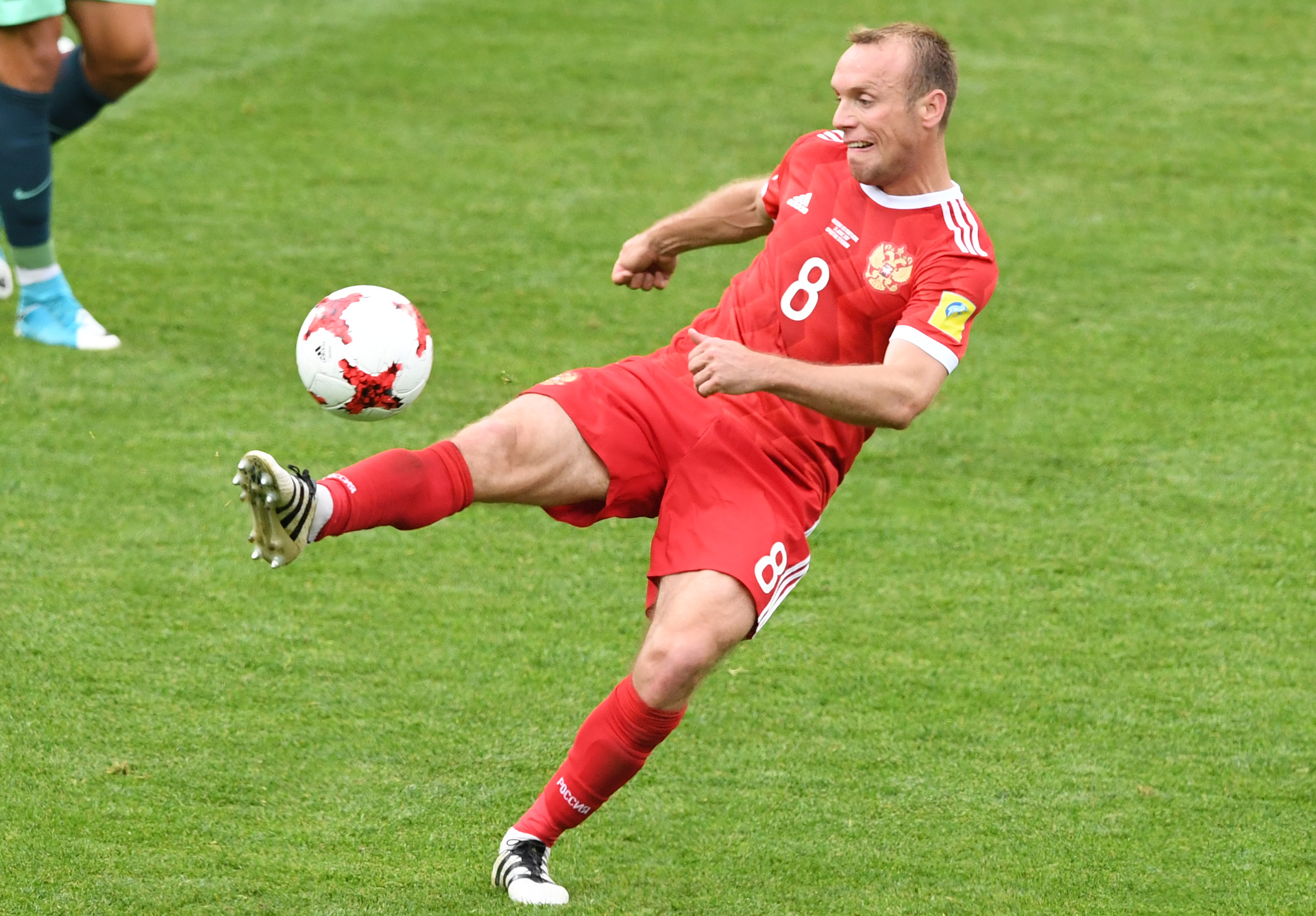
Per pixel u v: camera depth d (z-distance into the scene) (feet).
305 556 68.03
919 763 54.60
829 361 46.85
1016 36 149.48
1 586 63.31
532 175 116.98
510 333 92.22
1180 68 142.82
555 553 69.97
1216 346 94.43
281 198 110.83
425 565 68.08
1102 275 104.12
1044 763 54.80
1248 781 54.08
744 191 52.60
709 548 44.75
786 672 60.49
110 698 56.03
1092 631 64.44
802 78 137.69
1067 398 87.40
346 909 44.70
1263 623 65.46
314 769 52.60
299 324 91.91
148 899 44.75
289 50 140.67
